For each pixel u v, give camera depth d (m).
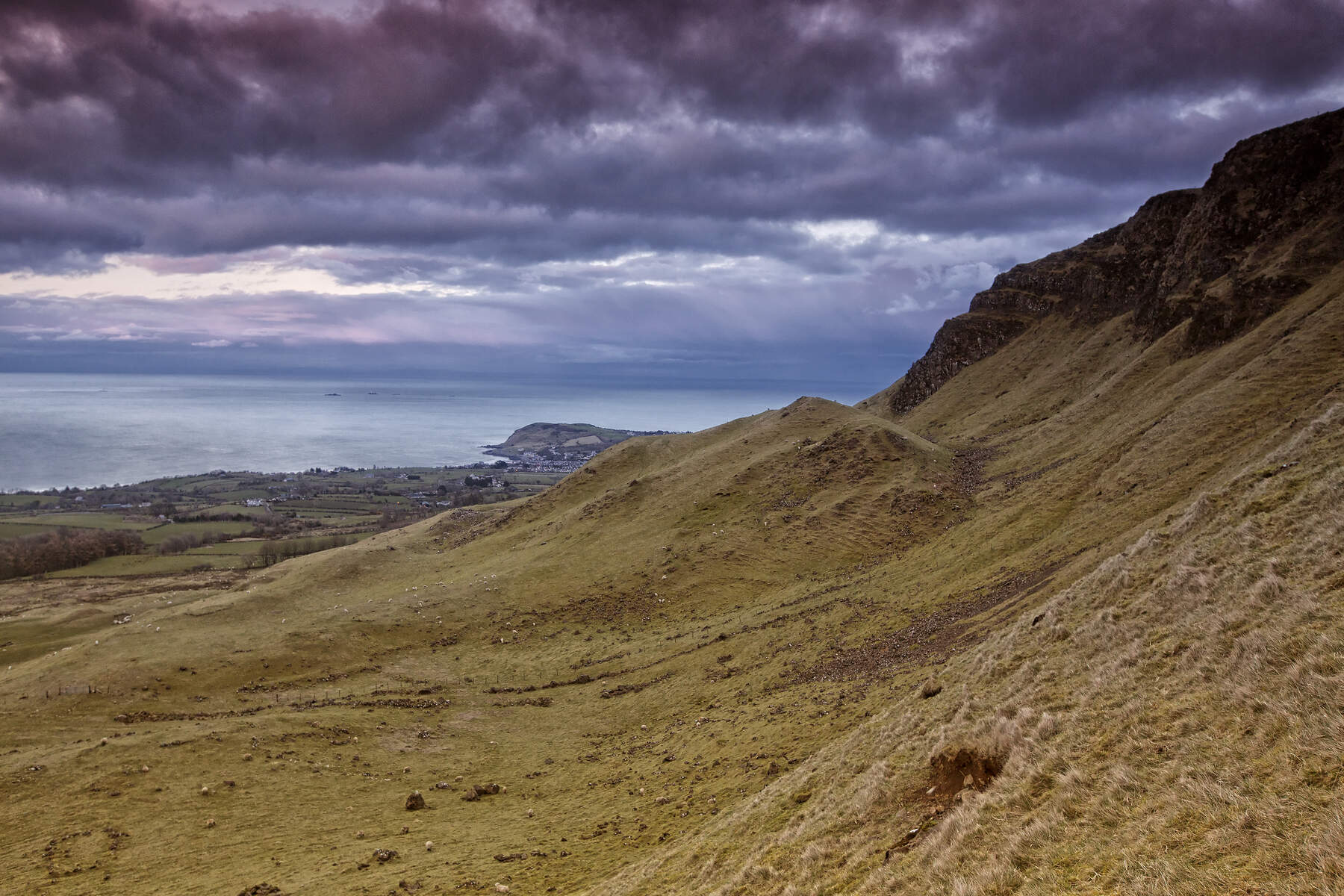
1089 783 15.12
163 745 47.56
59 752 46.97
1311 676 13.98
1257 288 89.50
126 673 63.59
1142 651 19.91
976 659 29.12
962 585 55.25
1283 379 60.34
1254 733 13.60
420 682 67.38
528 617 84.81
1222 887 10.36
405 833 37.22
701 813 31.62
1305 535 20.38
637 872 26.14
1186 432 61.94
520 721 58.06
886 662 43.91
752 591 82.75
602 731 53.09
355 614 82.62
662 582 89.00
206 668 66.69
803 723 37.75
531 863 31.14
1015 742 18.50
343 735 52.94
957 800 18.17
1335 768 11.49
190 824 38.62
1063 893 12.02
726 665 58.69
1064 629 25.09
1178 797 12.98
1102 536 50.16
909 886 14.88
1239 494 27.17
